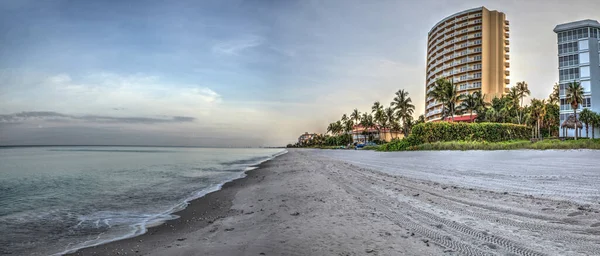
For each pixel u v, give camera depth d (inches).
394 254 176.7
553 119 2898.6
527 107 3144.7
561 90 2559.1
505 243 184.2
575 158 787.4
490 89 3924.7
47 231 286.2
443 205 295.6
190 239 239.3
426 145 1611.7
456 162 800.9
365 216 269.1
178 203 431.5
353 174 621.3
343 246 195.0
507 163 709.9
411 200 328.2
